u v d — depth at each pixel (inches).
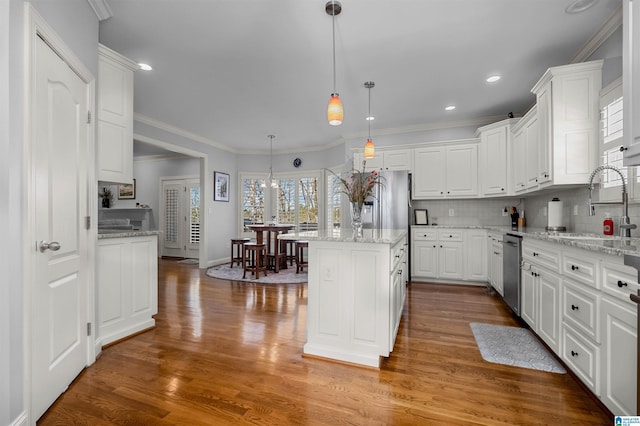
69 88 73.7
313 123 202.5
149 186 309.0
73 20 77.9
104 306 95.8
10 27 53.5
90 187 84.0
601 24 98.3
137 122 187.8
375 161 200.8
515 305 118.1
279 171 286.8
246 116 188.9
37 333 60.4
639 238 83.5
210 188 251.1
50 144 65.4
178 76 134.3
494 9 91.0
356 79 137.2
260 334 106.7
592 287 67.8
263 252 225.3
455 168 184.2
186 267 245.3
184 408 65.1
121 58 100.7
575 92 103.1
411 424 60.0
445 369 81.9
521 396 69.4
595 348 66.5
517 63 123.3
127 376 78.3
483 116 186.5
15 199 54.5
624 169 86.5
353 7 89.8
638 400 42.8
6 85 52.7
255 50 113.6
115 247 99.6
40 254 61.5
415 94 153.6
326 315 89.7
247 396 69.6
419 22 97.0
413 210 200.7
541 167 117.0
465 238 178.2
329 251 89.6
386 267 84.4
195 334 106.6
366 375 79.0
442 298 152.3
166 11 91.7
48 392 64.3
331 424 60.0
